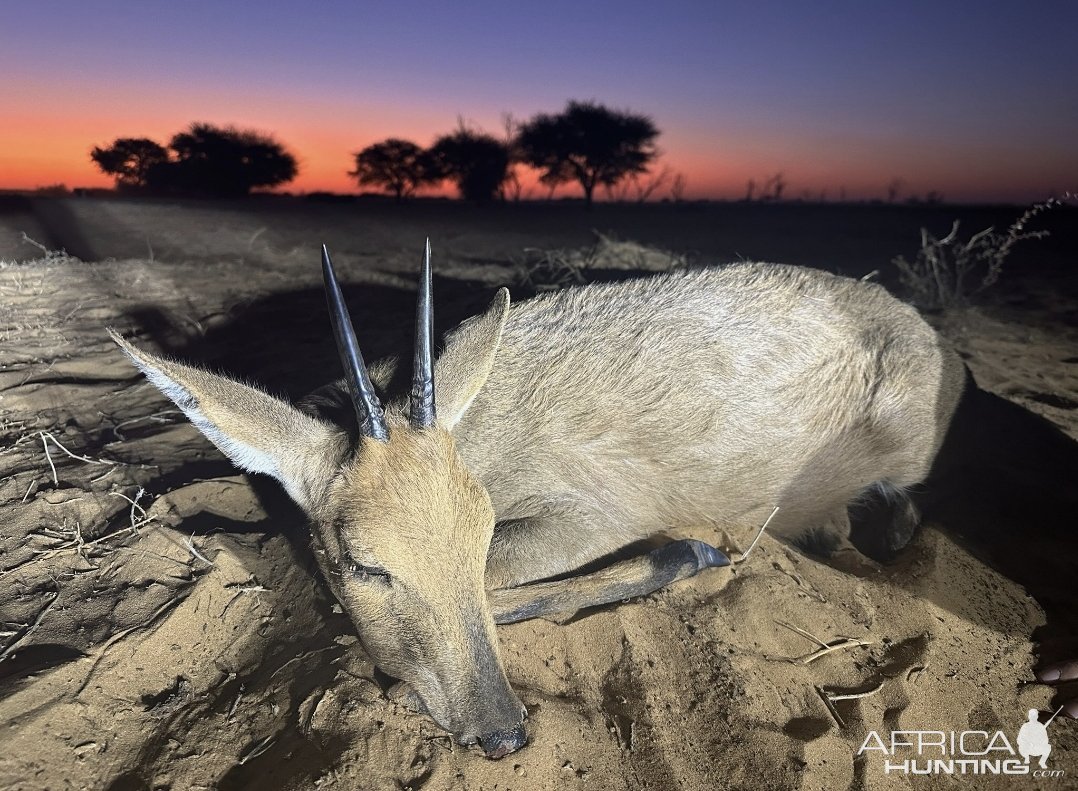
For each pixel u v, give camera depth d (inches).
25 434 22.1
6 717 12.1
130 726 12.8
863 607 16.4
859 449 20.5
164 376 13.7
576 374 18.1
